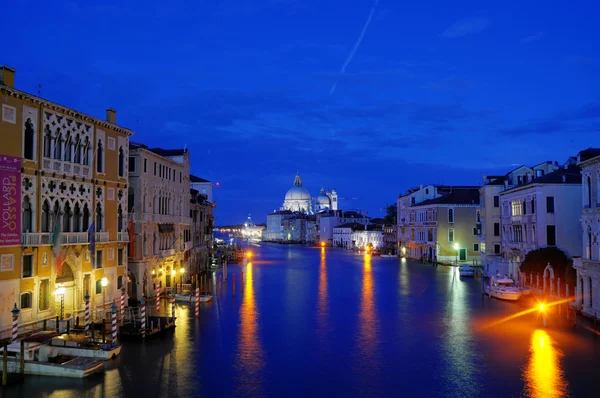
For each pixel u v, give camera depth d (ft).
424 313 137.69
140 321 108.17
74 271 114.52
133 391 75.97
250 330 116.26
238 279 231.71
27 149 102.47
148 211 157.69
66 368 81.56
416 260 352.08
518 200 188.44
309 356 94.63
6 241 95.25
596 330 112.98
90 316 114.73
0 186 94.32
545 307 135.44
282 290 190.29
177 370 85.81
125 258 137.28
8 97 96.73
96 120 122.93
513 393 75.25
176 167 189.06
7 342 90.79
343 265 320.91
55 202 109.81
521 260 183.32
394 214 490.49
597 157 118.52
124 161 137.49
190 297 156.76
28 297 101.76
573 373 83.71
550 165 207.10
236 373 84.64
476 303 154.30
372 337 109.40
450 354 95.55
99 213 126.21
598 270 118.83
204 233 277.23
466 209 312.09
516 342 103.76
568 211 167.32
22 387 77.15
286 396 74.69
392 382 80.43
